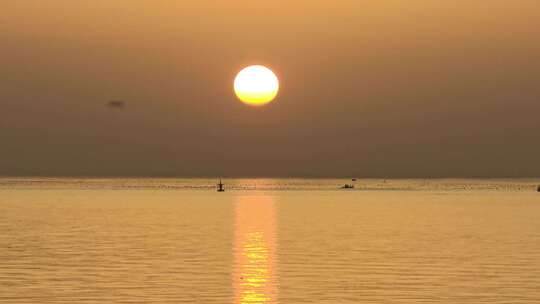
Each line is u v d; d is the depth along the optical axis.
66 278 75.62
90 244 109.81
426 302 63.12
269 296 65.81
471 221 167.62
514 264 87.56
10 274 78.38
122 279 75.00
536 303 62.56
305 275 78.31
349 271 81.31
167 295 66.06
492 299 64.38
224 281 74.00
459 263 88.38
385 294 66.94
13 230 136.00
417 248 105.56
